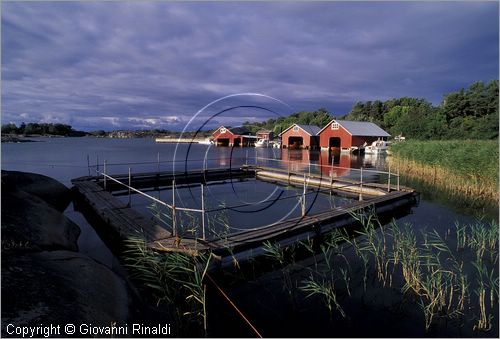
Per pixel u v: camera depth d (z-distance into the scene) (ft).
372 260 21.57
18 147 153.38
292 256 22.06
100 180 47.83
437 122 110.42
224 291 17.95
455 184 44.45
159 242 20.01
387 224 29.53
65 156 104.37
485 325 14.40
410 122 121.49
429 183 49.75
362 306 16.22
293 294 17.53
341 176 57.11
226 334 14.23
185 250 18.54
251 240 20.45
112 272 17.38
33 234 20.02
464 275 19.04
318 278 19.19
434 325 14.67
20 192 27.43
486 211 33.50
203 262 18.12
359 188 43.21
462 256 21.95
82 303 12.51
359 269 20.27
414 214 32.78
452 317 15.23
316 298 17.07
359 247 23.81
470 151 42.29
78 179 46.83
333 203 38.17
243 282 18.98
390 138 136.46
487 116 102.32
